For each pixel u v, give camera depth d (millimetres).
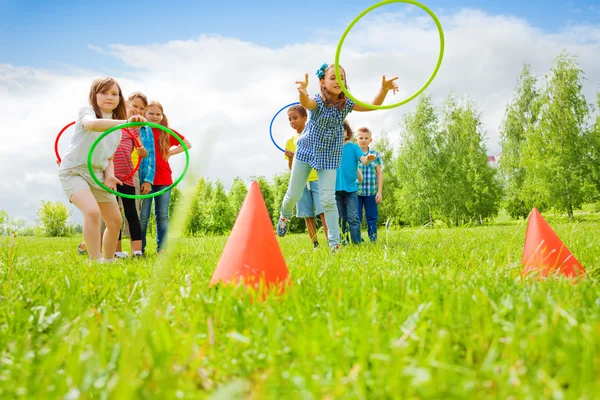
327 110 5113
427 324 1506
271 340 1390
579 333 1323
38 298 2092
